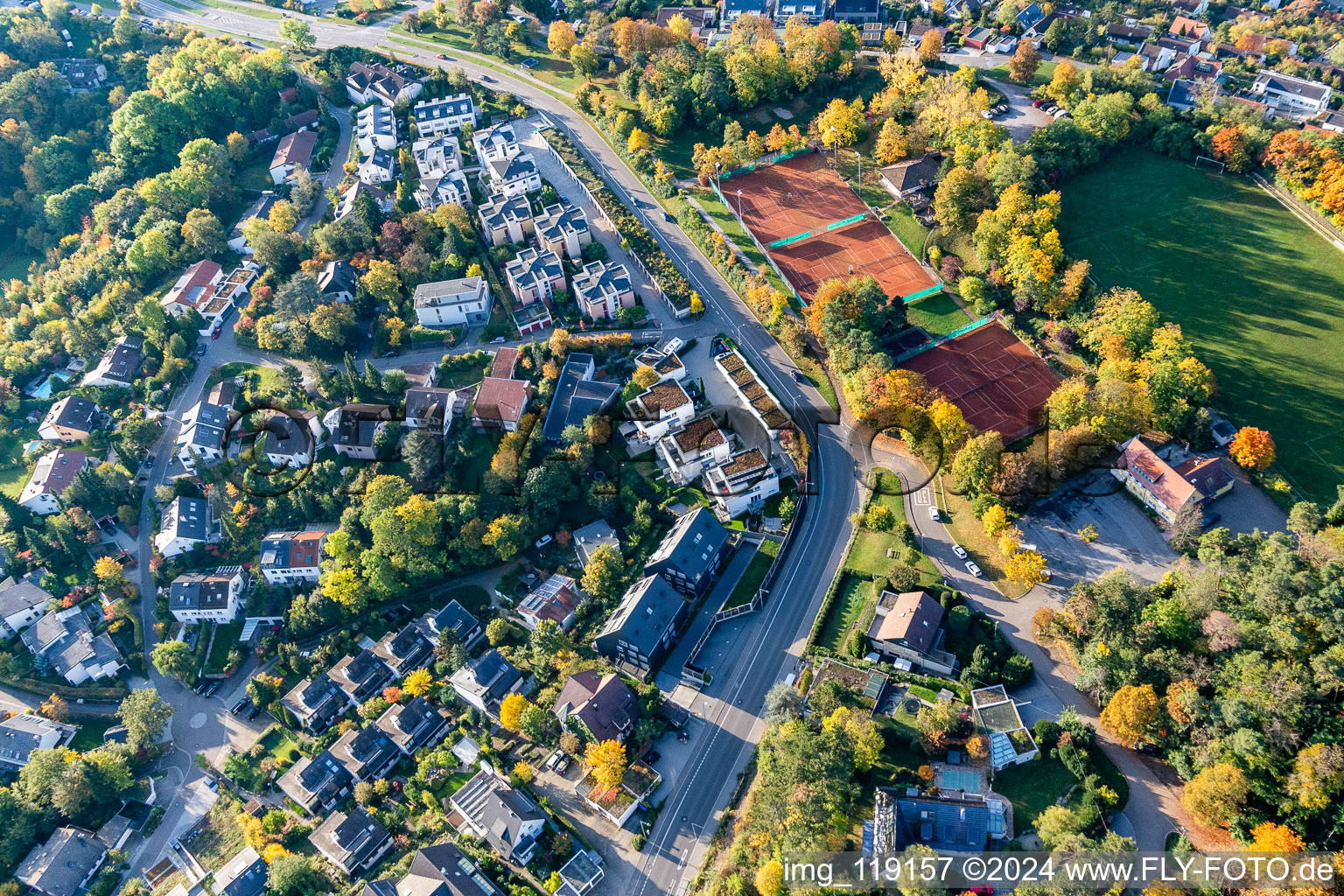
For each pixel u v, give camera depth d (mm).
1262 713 173875
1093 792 177625
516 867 192125
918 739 190375
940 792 182875
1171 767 183500
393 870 196250
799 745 181625
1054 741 187625
